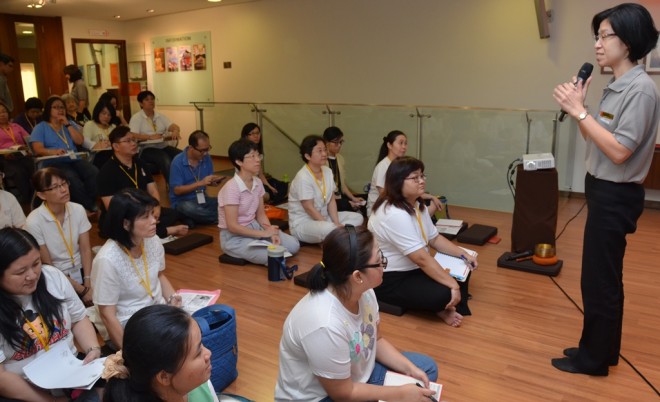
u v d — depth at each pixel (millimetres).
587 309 2402
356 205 5090
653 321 2979
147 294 2438
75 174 5328
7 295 1886
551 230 3830
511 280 3576
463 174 5633
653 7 5168
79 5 8281
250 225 4008
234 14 8617
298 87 8133
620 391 2338
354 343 1699
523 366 2543
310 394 1707
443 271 2895
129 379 1233
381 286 3066
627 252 4094
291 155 6750
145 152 6520
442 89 6691
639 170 2205
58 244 3068
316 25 7695
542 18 5547
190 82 9562
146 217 2281
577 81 2254
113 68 10398
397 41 6941
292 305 3264
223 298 3375
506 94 6211
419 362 2059
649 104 2078
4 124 5555
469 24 6305
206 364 1263
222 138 7281
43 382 1833
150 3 8227
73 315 2152
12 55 9000
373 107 5949
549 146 5230
